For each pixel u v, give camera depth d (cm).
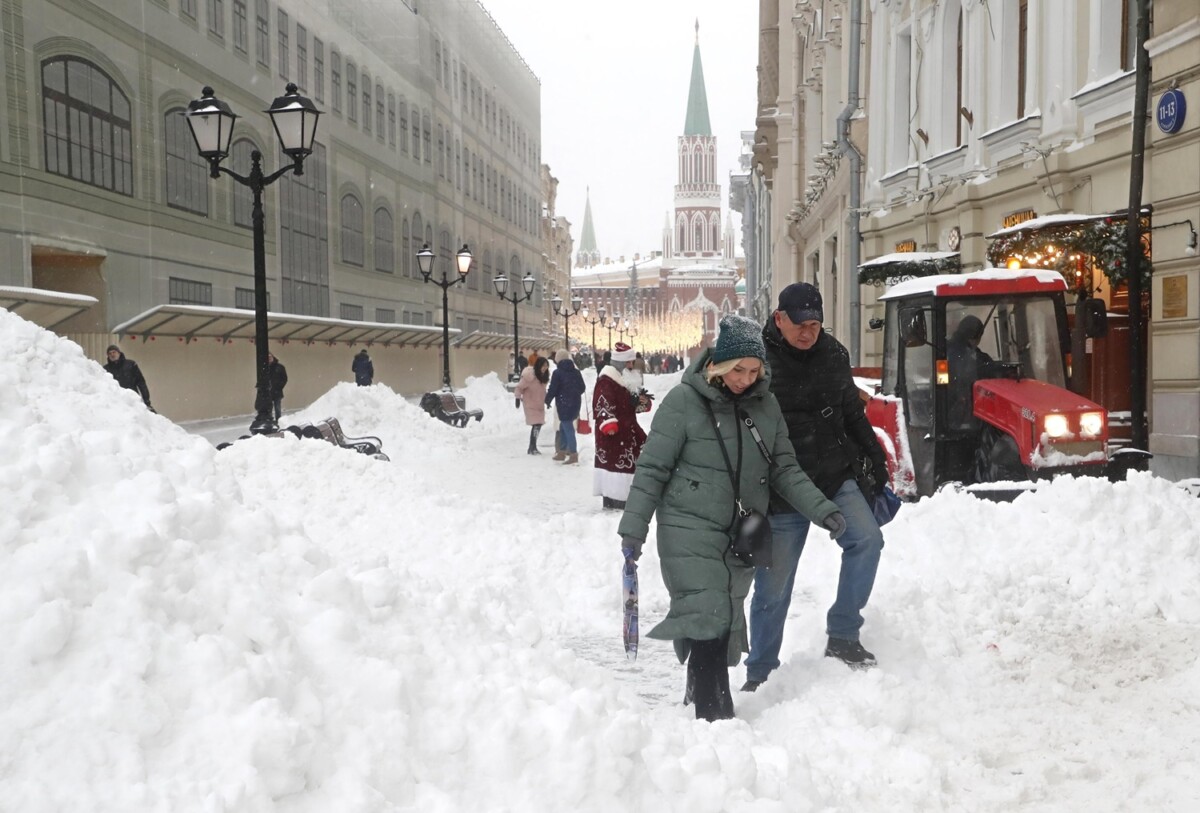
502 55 8269
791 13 4369
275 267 4059
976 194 1780
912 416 1071
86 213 2795
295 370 4200
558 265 11456
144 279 3086
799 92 4019
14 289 2188
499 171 8131
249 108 3844
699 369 466
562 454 1738
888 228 2284
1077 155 1434
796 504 465
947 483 1005
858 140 2544
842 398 513
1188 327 1180
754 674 521
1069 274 1349
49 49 2642
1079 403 960
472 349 6969
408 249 5797
